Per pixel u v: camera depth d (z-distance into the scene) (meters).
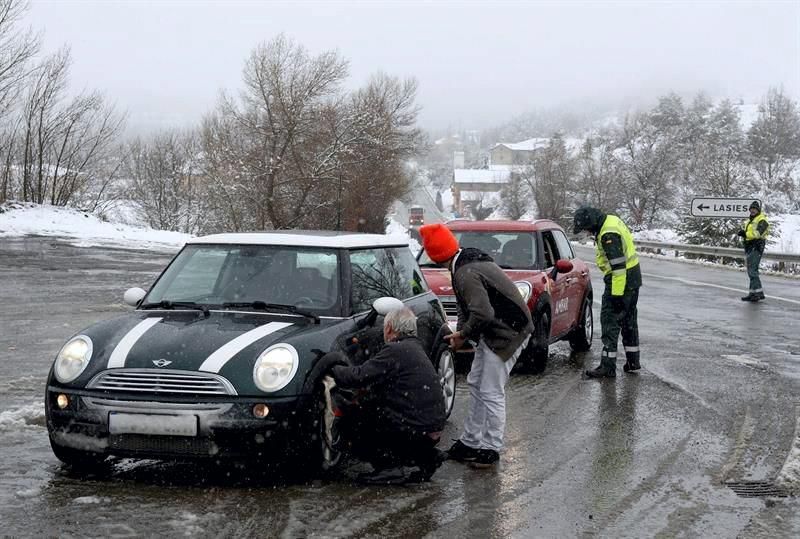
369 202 43.12
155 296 6.25
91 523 4.49
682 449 6.33
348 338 5.69
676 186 76.69
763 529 4.69
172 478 5.30
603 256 9.26
